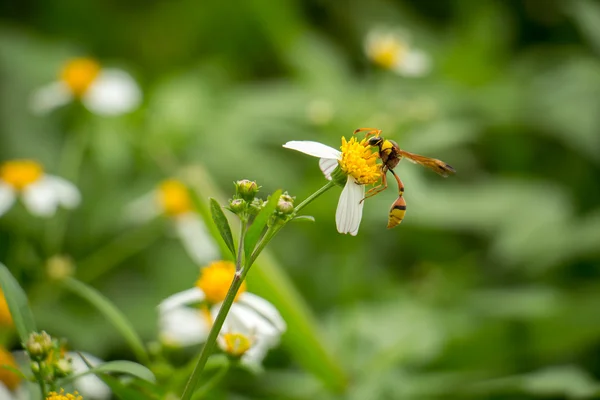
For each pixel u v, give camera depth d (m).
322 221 0.64
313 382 0.53
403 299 0.61
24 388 0.44
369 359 0.53
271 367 0.57
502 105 0.76
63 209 0.59
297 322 0.48
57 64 0.77
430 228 0.71
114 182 0.66
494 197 0.64
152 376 0.39
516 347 0.57
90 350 0.56
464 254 0.72
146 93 0.77
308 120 0.65
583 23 0.76
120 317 0.42
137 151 0.67
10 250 0.61
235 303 0.43
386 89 0.68
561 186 0.78
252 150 0.66
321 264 0.64
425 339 0.55
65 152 0.68
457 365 0.57
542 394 0.55
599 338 0.58
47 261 0.55
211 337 0.38
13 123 0.72
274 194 0.37
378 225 0.67
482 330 0.57
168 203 0.59
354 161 0.39
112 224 0.64
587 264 0.68
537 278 0.67
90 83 0.65
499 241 0.63
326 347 0.49
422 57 0.71
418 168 0.58
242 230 0.38
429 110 0.61
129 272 0.64
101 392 0.45
